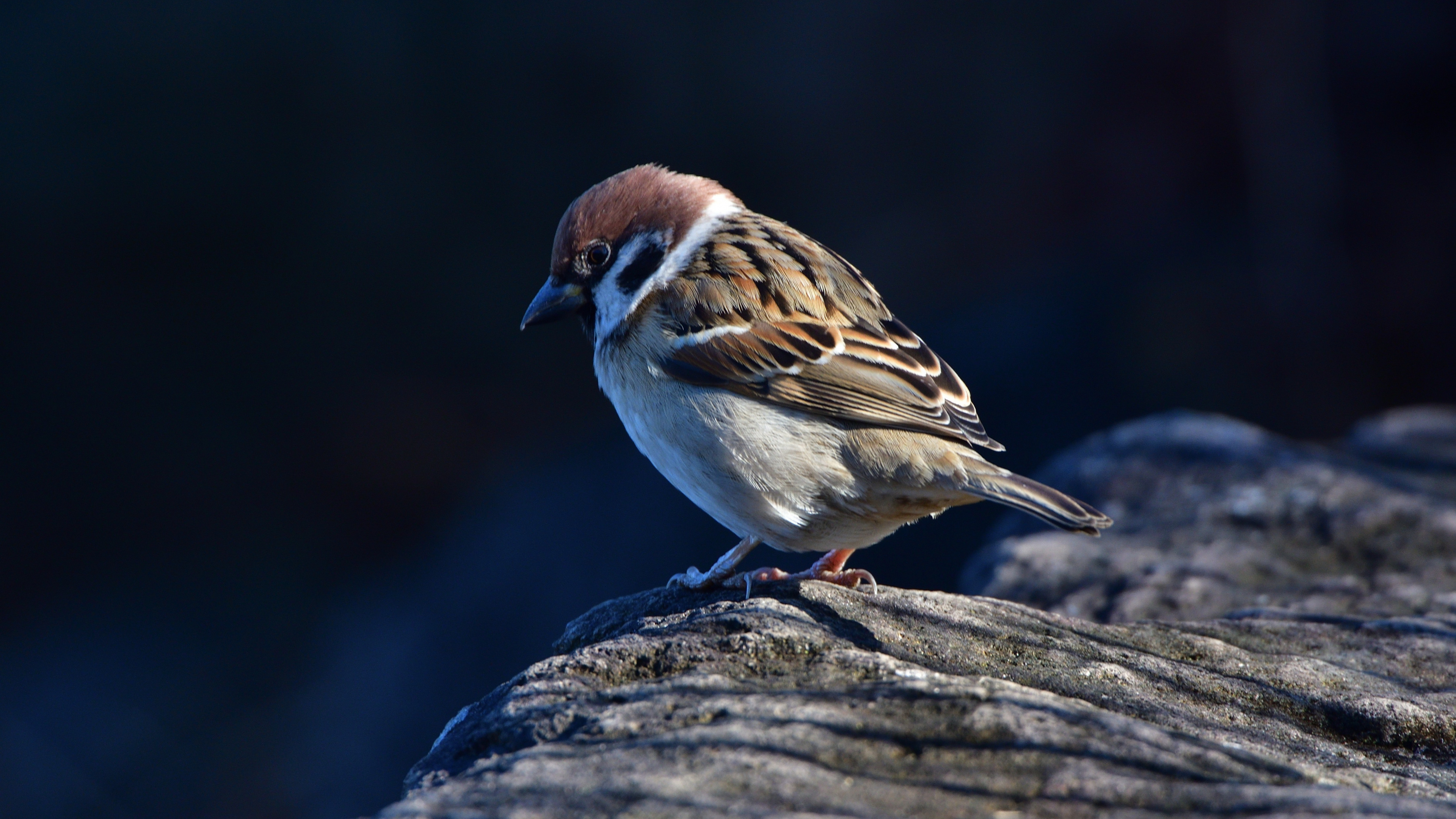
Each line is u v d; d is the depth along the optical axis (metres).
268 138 15.96
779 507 5.09
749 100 17.70
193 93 15.76
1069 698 3.56
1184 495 7.51
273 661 14.84
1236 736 3.65
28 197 15.38
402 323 16.28
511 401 16.28
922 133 18.16
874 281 17.70
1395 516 6.82
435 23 16.42
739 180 17.69
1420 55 17.28
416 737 12.22
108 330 15.69
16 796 13.18
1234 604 5.80
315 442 16.02
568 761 2.95
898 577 10.43
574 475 13.47
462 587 13.15
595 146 17.02
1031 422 14.12
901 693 3.29
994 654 4.07
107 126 15.56
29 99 15.43
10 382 15.37
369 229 16.20
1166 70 18.33
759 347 5.14
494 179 16.58
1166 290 16.03
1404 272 16.58
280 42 15.94
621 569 12.02
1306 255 16.64
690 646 3.71
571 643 4.85
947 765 2.92
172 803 13.15
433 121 16.45
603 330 5.67
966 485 4.83
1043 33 18.45
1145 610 5.84
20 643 14.95
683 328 5.25
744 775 2.85
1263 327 15.95
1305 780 2.96
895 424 4.99
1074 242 17.75
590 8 17.00
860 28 18.06
